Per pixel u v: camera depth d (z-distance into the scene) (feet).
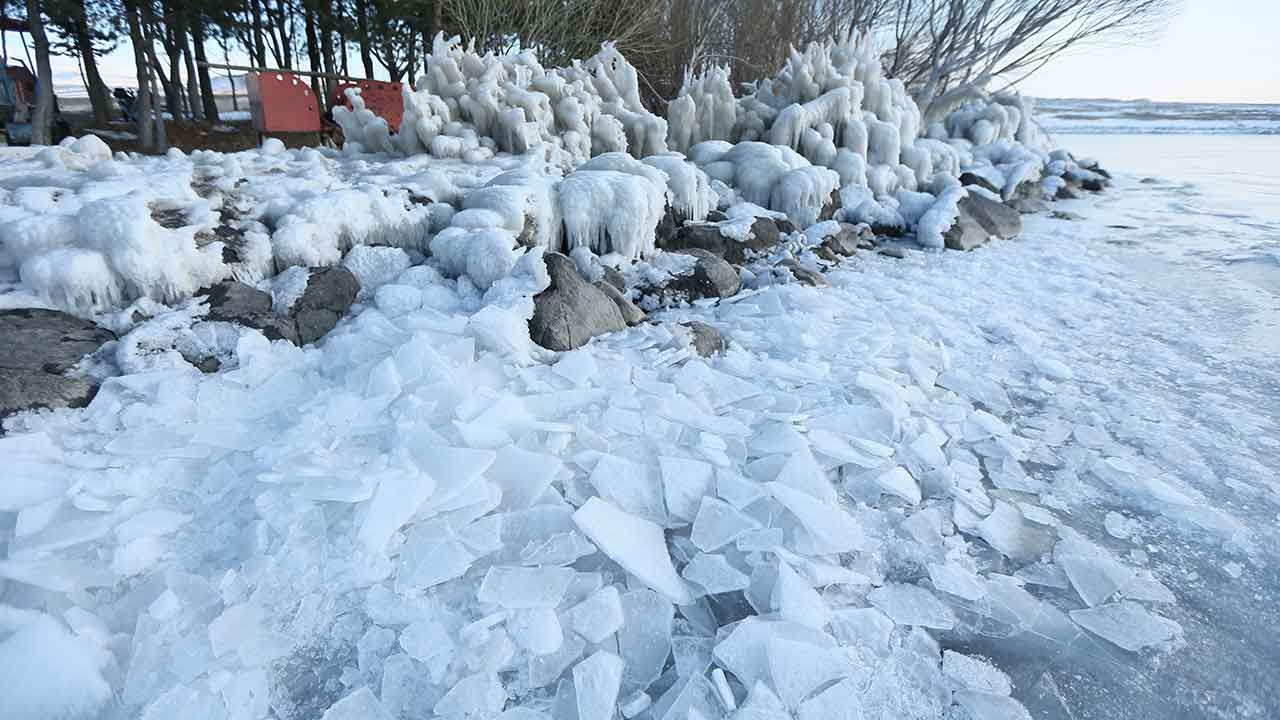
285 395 8.05
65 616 4.79
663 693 4.75
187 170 12.62
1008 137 34.58
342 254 11.68
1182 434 8.36
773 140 23.35
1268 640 5.20
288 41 55.36
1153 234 21.54
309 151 16.88
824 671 4.60
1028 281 15.87
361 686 4.63
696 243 15.87
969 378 9.92
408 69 48.80
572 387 8.51
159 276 9.24
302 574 5.38
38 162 12.66
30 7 36.29
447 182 13.99
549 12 36.60
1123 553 6.24
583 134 20.13
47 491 5.95
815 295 12.92
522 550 5.69
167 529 5.75
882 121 24.70
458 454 6.43
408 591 5.22
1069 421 8.85
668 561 5.70
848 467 7.34
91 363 8.16
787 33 39.37
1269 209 26.37
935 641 5.16
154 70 47.11
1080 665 5.00
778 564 5.62
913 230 21.33
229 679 4.52
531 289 10.61
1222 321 12.64
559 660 4.77
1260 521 6.63
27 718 4.14
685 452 7.23
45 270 8.52
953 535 6.48
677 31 39.24
